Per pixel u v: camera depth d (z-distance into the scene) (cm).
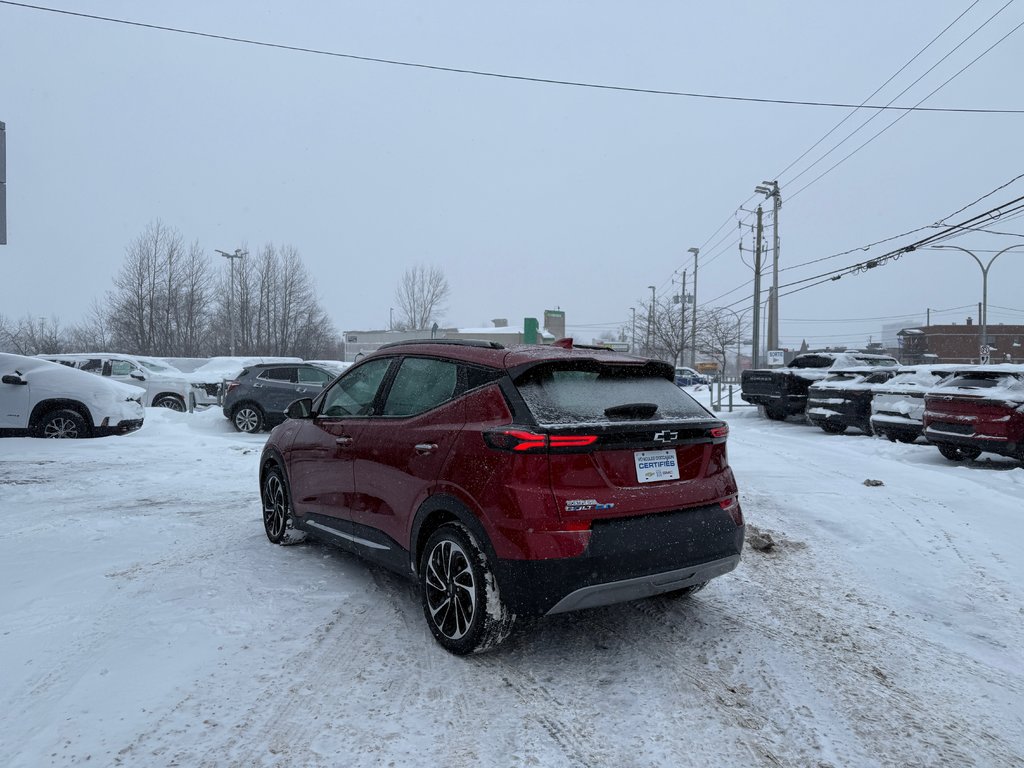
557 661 356
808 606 439
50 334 4594
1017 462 1023
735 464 1002
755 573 504
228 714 298
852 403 1391
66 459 1004
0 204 963
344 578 479
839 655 367
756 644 379
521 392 344
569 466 325
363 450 430
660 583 344
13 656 349
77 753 268
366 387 462
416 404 406
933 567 518
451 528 356
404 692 321
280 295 4500
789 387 1738
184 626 391
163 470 927
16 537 580
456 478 351
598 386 366
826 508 706
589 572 320
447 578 362
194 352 4191
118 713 297
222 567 498
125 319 4016
